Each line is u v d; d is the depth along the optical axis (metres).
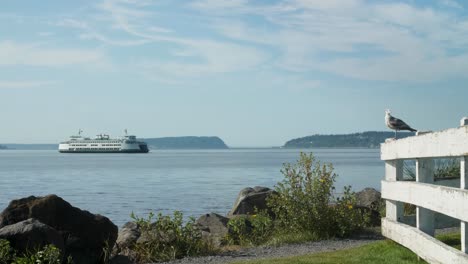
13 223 11.56
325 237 14.01
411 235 8.55
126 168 103.44
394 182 9.52
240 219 14.88
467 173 6.29
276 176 72.19
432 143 7.24
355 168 94.81
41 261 9.55
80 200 40.62
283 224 14.81
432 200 7.34
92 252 12.01
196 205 35.91
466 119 6.67
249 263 10.12
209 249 12.97
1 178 72.88
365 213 15.23
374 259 9.28
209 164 125.00
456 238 10.91
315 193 14.49
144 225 13.16
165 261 12.02
